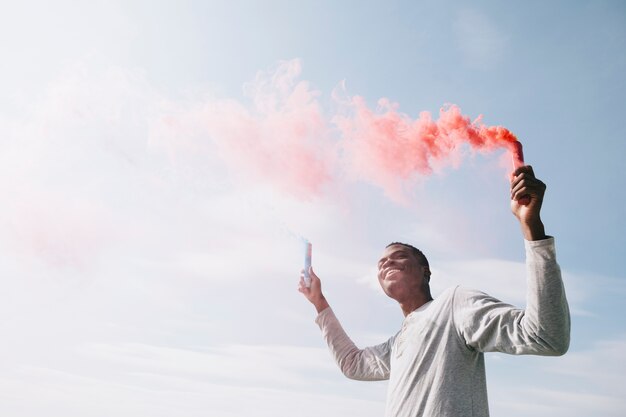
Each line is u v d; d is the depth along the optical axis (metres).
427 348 2.00
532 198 1.68
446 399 1.87
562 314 1.61
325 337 2.93
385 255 2.49
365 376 2.73
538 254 1.65
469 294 2.02
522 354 1.74
